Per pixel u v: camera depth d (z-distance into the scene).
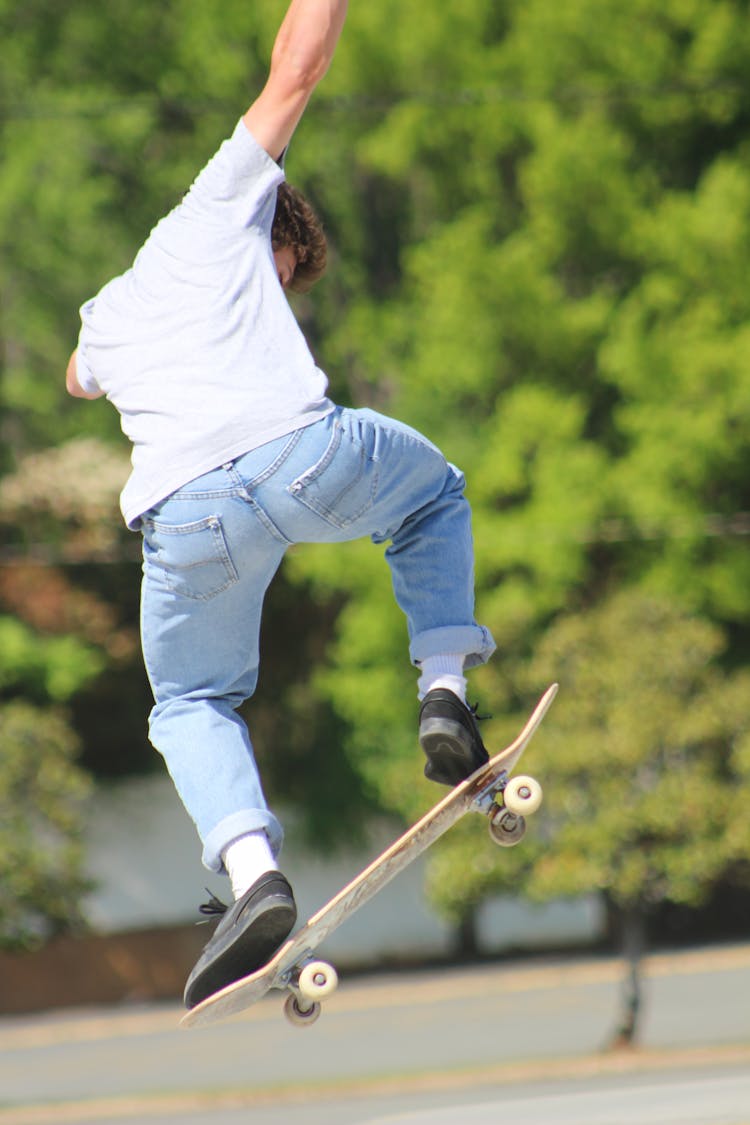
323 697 100.12
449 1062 60.69
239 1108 51.56
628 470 85.00
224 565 11.13
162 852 101.69
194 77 102.50
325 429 11.04
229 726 11.82
